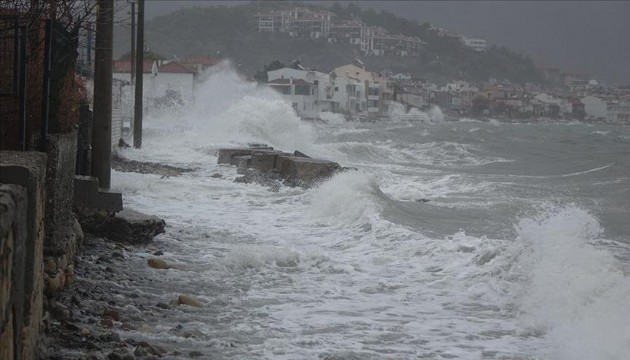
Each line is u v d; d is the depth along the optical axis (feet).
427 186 170.40
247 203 128.57
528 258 71.51
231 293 68.18
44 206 51.11
